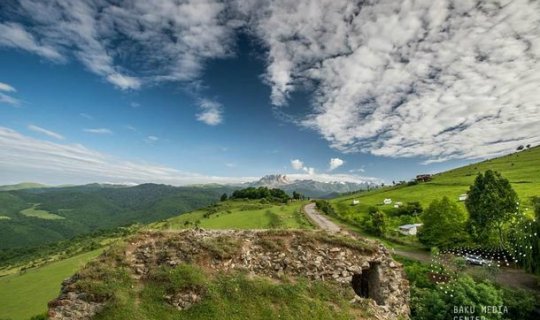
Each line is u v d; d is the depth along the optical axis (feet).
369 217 303.27
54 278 222.48
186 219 394.73
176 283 69.36
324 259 82.17
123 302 65.62
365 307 74.59
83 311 64.64
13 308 165.78
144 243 80.84
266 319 66.08
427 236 203.51
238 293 70.13
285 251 82.84
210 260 76.48
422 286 119.75
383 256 87.35
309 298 72.18
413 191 465.06
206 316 65.16
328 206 416.67
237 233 87.92
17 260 426.51
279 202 554.87
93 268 72.69
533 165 463.83
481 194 187.52
